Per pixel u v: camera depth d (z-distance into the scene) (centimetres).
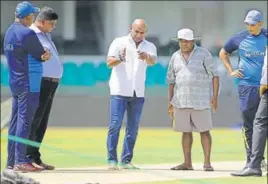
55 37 5438
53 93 2536
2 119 3809
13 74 2358
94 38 5466
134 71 2577
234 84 4853
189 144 2631
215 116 4869
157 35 5619
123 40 2577
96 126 4941
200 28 5700
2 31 5244
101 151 3462
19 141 2369
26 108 2358
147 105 4884
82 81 4978
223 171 2606
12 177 1992
